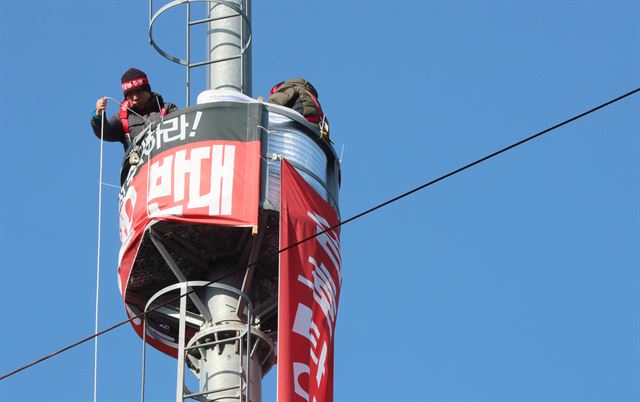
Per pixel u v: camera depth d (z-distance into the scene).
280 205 32.97
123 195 33.97
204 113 33.50
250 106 33.59
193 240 33.38
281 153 33.53
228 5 35.66
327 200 34.03
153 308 32.88
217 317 33.16
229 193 32.81
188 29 35.22
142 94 34.50
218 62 35.28
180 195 32.91
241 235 33.25
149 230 33.03
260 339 33.16
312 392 31.59
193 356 33.47
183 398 31.91
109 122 34.41
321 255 33.16
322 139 34.34
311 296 32.53
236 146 33.22
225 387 32.56
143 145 33.81
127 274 33.78
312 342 32.09
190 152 33.19
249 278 33.12
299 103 34.59
